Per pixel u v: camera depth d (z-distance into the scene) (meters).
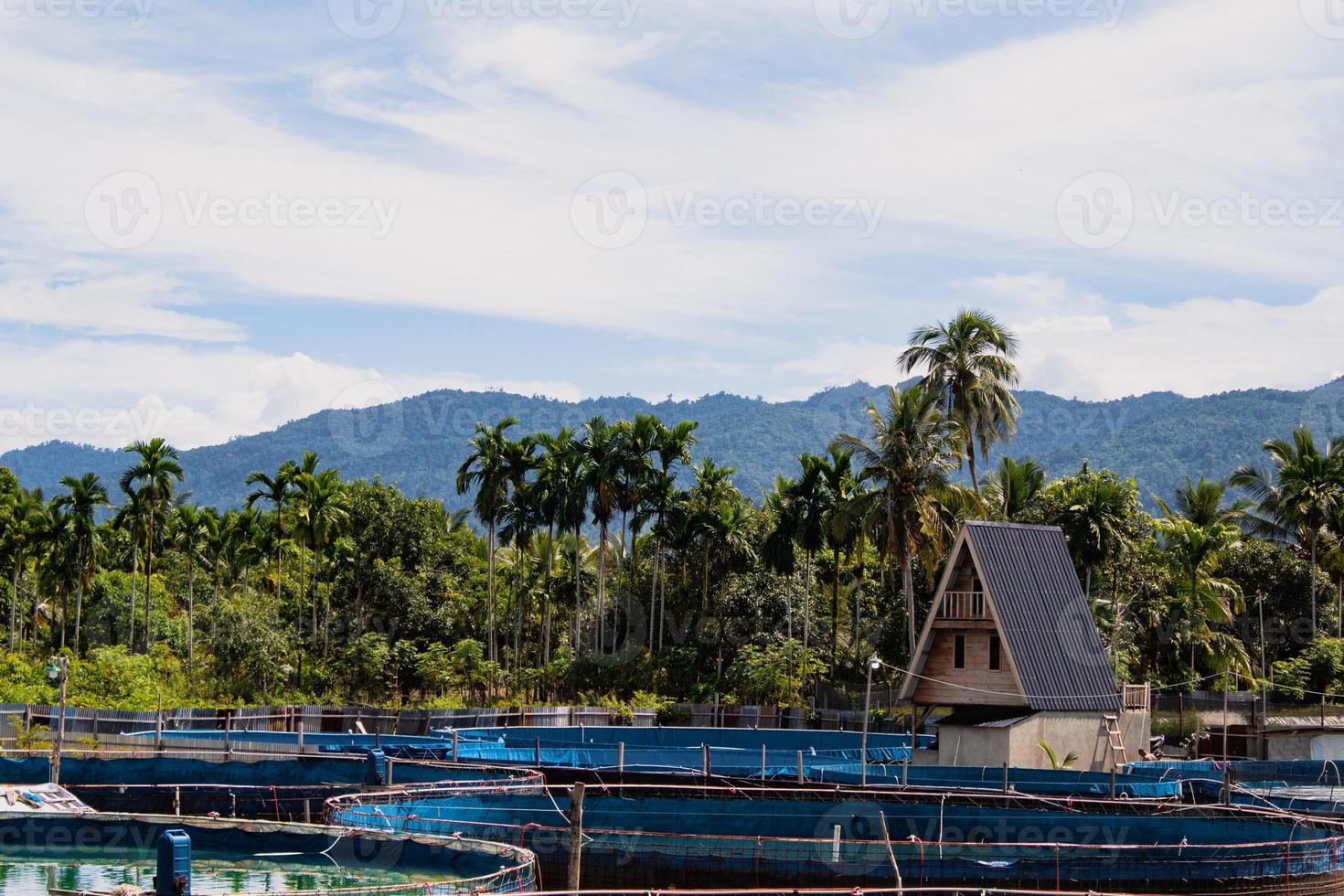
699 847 35.97
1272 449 95.06
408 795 40.06
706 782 46.81
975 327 86.50
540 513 90.75
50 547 94.00
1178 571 84.62
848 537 84.44
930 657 58.12
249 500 96.19
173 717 61.72
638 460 89.62
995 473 88.75
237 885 31.44
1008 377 86.31
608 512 89.50
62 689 44.94
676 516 90.12
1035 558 58.44
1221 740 71.00
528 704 87.62
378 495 105.06
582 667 87.38
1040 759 54.44
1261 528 96.44
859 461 84.12
